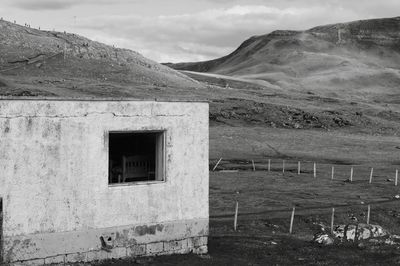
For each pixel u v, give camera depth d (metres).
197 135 24.00
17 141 19.84
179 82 162.75
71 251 21.11
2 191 19.67
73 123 20.97
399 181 52.75
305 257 25.33
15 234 19.98
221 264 22.92
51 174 20.59
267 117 111.38
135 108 22.38
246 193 44.88
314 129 106.12
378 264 24.23
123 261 21.84
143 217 22.75
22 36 178.00
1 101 19.45
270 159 70.12
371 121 117.62
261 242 28.08
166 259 22.67
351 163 69.88
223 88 168.75
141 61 185.25
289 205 40.28
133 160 23.84
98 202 21.66
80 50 173.25
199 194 24.14
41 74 143.62
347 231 30.27
